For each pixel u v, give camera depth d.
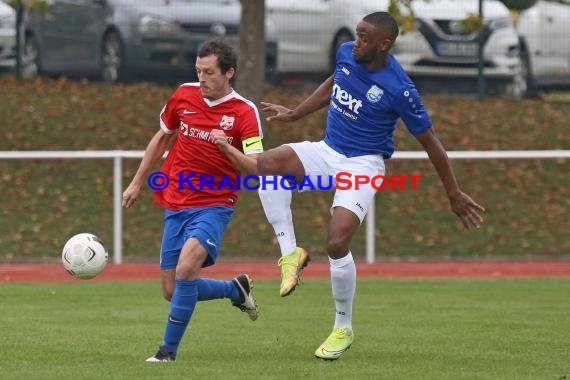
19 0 60.34
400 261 52.69
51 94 65.75
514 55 69.38
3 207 55.84
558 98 73.88
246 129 25.75
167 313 35.12
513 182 59.31
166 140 26.88
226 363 25.61
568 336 30.75
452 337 30.58
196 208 25.97
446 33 68.00
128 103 64.94
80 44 68.69
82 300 38.34
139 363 25.41
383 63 25.78
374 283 44.59
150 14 66.06
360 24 25.34
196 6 66.88
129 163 59.66
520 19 70.31
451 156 49.88
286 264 26.55
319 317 34.59
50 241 53.38
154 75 67.12
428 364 25.95
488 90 70.31
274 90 67.31
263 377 23.58
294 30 68.62
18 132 60.91
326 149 26.28
